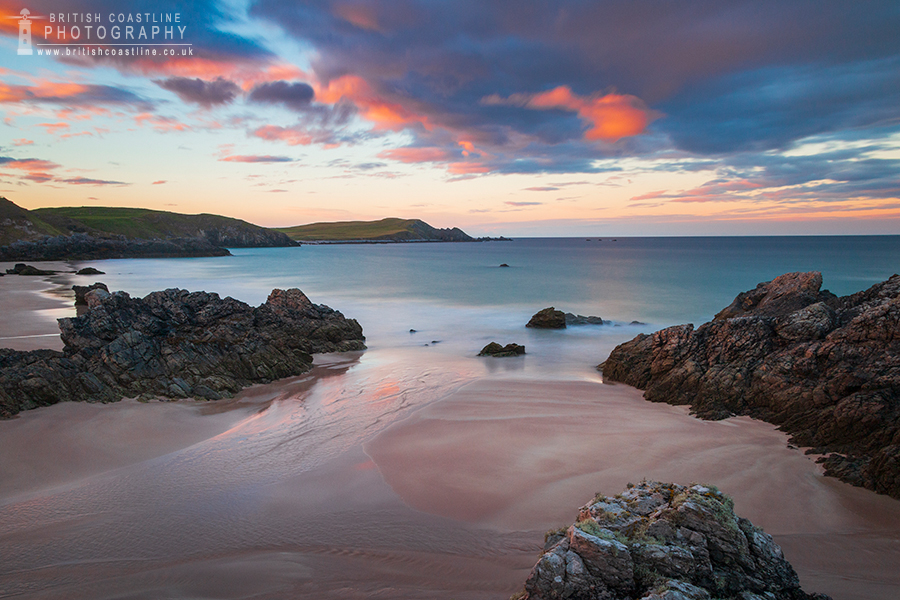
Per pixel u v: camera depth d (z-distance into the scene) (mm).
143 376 28484
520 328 50312
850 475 17641
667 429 22625
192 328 36031
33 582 12008
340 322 43875
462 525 14797
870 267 111312
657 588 8258
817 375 23234
